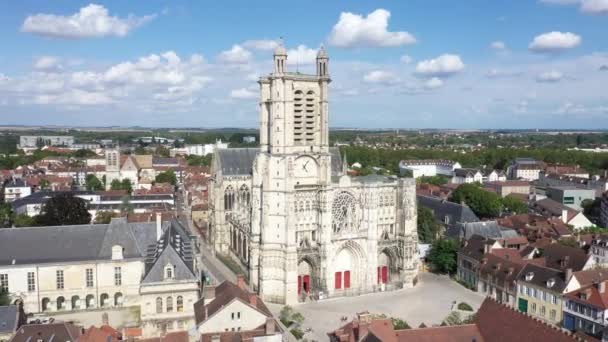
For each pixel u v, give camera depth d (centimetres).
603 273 11181
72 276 11481
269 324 7850
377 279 14138
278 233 12975
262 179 13112
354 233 13638
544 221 17738
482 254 13838
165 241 11288
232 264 15788
